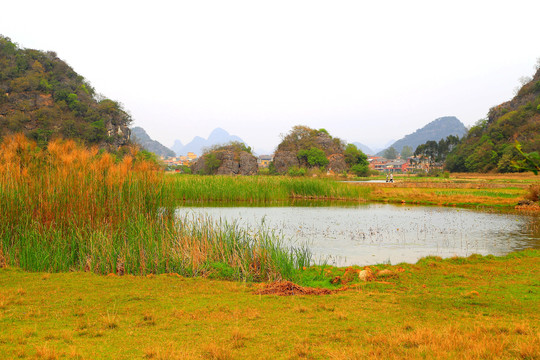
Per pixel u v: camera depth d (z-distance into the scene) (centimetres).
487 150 10000
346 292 851
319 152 10775
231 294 817
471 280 955
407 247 1516
